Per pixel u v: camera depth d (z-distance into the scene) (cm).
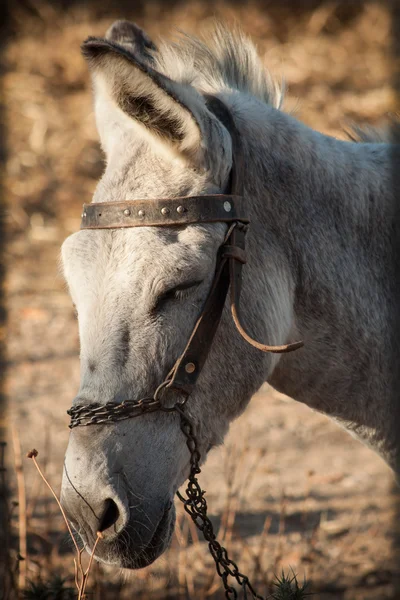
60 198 1748
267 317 436
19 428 1025
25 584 587
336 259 464
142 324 397
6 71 2095
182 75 422
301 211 458
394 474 511
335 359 470
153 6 2234
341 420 498
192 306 405
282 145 463
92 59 380
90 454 390
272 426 1062
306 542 764
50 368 1232
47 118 1938
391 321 484
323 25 2202
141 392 396
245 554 741
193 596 653
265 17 2208
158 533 410
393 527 769
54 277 1523
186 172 415
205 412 420
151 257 397
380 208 486
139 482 397
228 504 729
